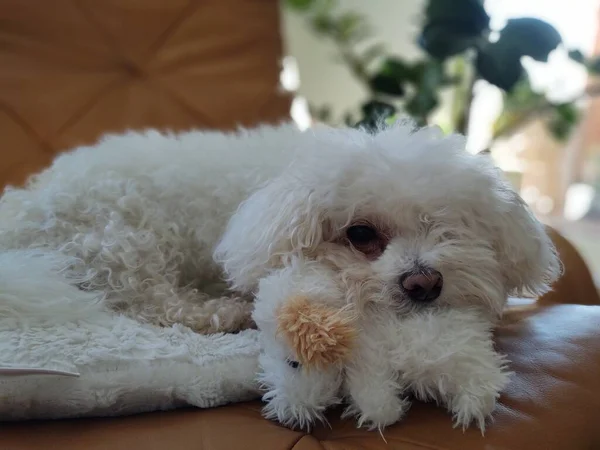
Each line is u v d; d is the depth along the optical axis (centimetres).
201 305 35
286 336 24
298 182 29
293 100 70
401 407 24
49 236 34
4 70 58
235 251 31
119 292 34
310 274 27
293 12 85
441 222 29
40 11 60
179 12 66
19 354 25
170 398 26
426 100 67
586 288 40
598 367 27
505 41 55
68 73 62
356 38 83
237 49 68
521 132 86
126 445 23
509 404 25
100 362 26
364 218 30
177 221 38
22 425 25
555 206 89
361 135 31
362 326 26
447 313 26
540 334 31
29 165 57
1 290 27
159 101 64
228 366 27
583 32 78
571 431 24
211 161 39
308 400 24
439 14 59
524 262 31
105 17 63
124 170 37
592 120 85
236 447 23
